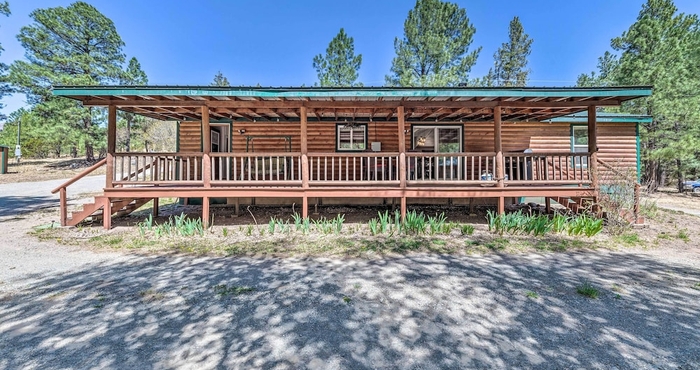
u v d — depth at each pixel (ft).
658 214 26.94
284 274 13.76
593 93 20.53
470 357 7.83
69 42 74.54
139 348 8.29
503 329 9.16
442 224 21.30
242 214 28.43
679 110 40.81
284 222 24.99
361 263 15.16
